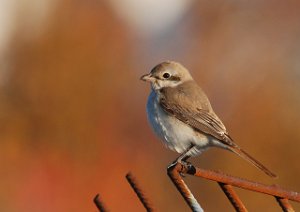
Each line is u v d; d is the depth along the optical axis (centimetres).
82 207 1461
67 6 2341
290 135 1567
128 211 1470
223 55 2111
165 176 1572
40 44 2191
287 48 2050
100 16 2397
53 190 1485
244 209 426
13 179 1497
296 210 1155
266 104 1681
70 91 2056
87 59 2188
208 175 428
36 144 1797
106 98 2103
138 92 2203
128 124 1955
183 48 2353
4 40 2278
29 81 2070
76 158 1678
